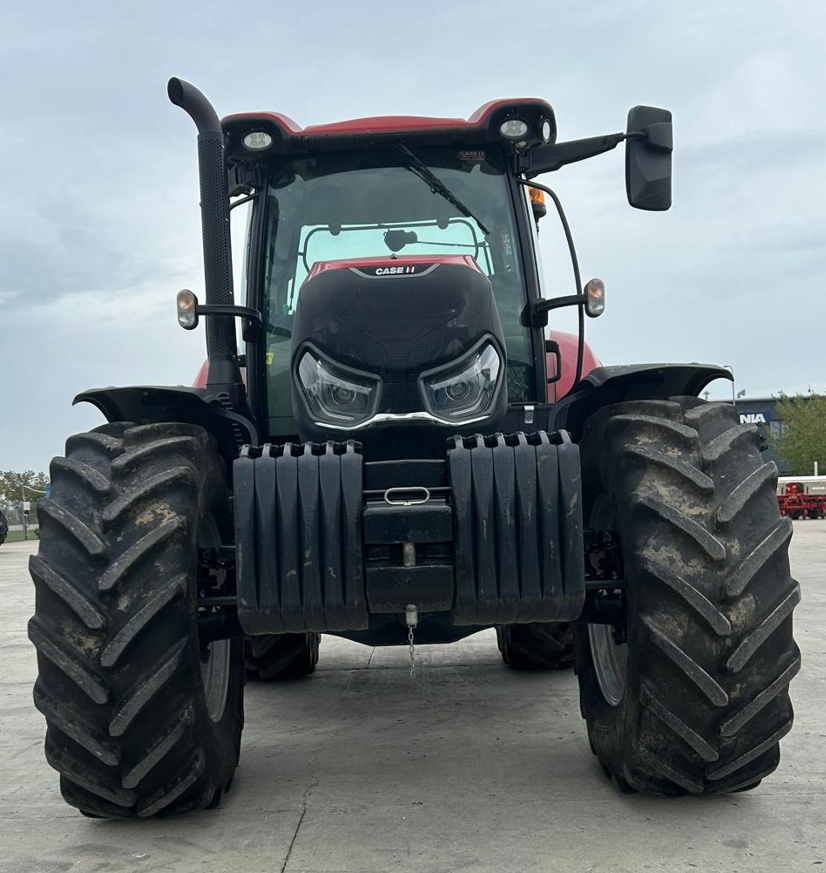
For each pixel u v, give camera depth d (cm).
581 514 256
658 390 306
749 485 259
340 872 234
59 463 268
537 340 369
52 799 306
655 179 334
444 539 253
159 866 242
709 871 228
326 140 368
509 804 281
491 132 367
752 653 247
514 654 498
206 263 325
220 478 303
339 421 297
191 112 324
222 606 286
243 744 367
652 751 261
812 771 307
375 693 466
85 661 246
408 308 301
